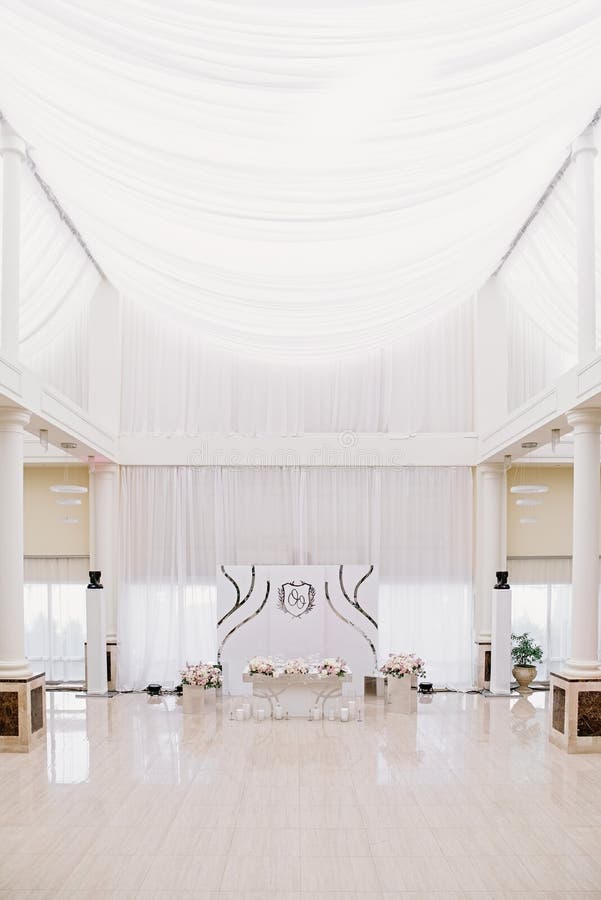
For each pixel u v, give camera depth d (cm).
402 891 498
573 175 918
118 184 826
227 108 670
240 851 563
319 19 561
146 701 1177
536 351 1345
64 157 801
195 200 837
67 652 1368
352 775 759
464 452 1331
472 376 1348
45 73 668
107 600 1294
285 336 1199
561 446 1320
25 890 498
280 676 1052
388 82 632
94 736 928
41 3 583
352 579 1252
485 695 1223
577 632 875
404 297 1095
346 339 1212
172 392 1332
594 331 869
